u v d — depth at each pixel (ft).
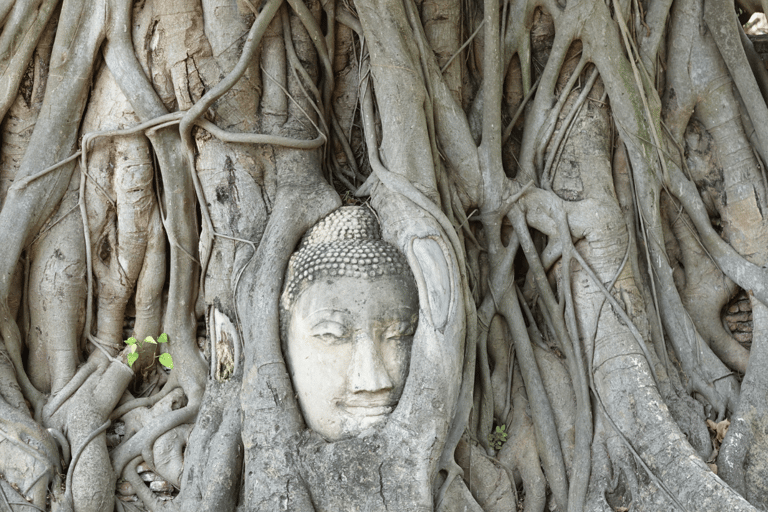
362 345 14.88
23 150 18.67
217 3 17.47
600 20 17.60
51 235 18.43
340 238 16.02
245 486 14.94
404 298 15.17
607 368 16.57
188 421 17.93
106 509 16.61
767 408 16.17
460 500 15.61
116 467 17.19
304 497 14.48
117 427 18.02
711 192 18.39
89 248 18.40
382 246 15.57
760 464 15.62
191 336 18.79
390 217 15.89
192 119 16.99
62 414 17.42
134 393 18.92
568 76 18.19
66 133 18.30
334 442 14.79
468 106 18.89
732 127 18.11
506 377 17.81
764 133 17.70
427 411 14.60
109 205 18.49
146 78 17.75
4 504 15.78
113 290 18.85
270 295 15.78
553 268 17.76
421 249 15.37
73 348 18.33
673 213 18.49
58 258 18.31
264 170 17.56
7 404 16.75
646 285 17.81
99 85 18.29
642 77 17.81
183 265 18.47
